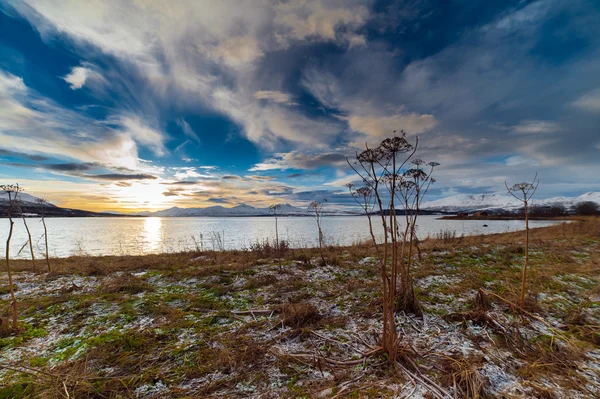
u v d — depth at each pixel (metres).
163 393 2.67
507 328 3.74
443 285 5.94
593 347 3.31
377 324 4.12
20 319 4.46
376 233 31.72
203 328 4.10
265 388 2.71
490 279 6.18
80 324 4.21
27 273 8.17
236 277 7.02
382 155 3.07
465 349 3.33
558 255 8.38
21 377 2.90
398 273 6.66
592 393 2.51
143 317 4.52
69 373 2.95
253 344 3.55
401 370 2.90
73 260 10.84
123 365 3.13
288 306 4.62
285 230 40.94
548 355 3.14
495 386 2.63
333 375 2.89
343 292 5.69
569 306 4.61
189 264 8.95
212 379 2.87
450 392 2.55
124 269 8.22
